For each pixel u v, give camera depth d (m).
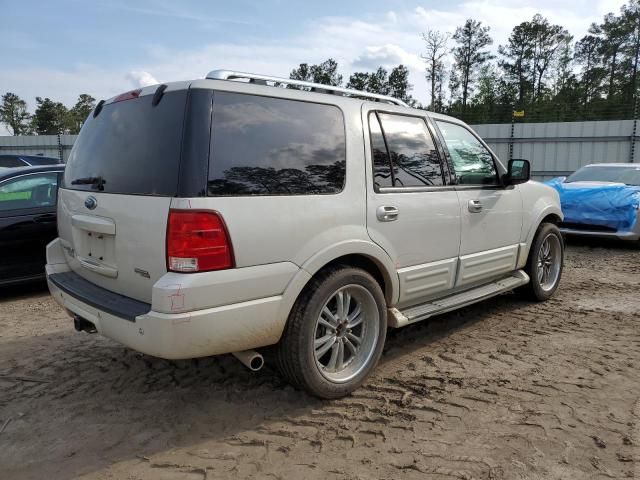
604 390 3.30
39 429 2.91
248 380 3.49
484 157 4.43
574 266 7.34
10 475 2.50
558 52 63.88
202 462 2.57
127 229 2.76
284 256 2.81
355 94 3.59
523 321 4.75
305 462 2.56
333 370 3.21
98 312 2.88
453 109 52.19
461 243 4.04
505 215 4.53
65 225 3.48
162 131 2.70
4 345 4.21
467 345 4.13
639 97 53.75
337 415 3.02
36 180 5.84
